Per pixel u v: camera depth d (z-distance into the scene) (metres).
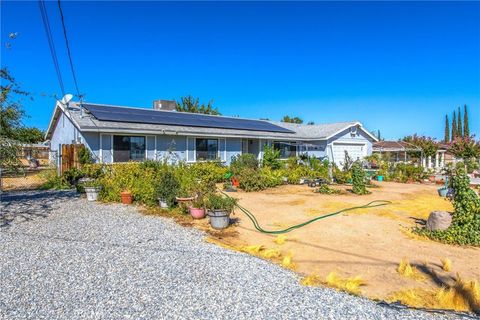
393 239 6.70
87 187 10.49
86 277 4.40
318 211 9.44
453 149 23.89
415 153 28.28
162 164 13.77
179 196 8.90
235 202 7.57
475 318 3.56
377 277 4.77
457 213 6.81
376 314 3.55
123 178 10.85
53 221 7.65
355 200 11.48
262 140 21.53
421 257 5.64
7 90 10.52
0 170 10.95
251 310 3.57
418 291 4.32
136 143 15.99
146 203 9.65
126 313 3.46
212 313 3.49
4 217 8.02
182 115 21.20
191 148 18.05
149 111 20.19
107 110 17.20
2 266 4.78
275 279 4.48
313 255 5.67
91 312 3.48
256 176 13.94
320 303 3.78
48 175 15.12
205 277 4.46
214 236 6.68
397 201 11.38
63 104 15.95
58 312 3.47
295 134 23.61
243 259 5.25
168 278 4.39
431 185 16.91
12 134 11.01
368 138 27.02
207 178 13.87
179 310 3.54
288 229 7.38
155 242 6.07
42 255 5.27
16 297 3.81
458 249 6.12
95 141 14.71
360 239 6.66
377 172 19.73
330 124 26.59
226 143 19.75
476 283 4.23
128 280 4.31
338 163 24.14
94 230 6.87
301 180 16.20
